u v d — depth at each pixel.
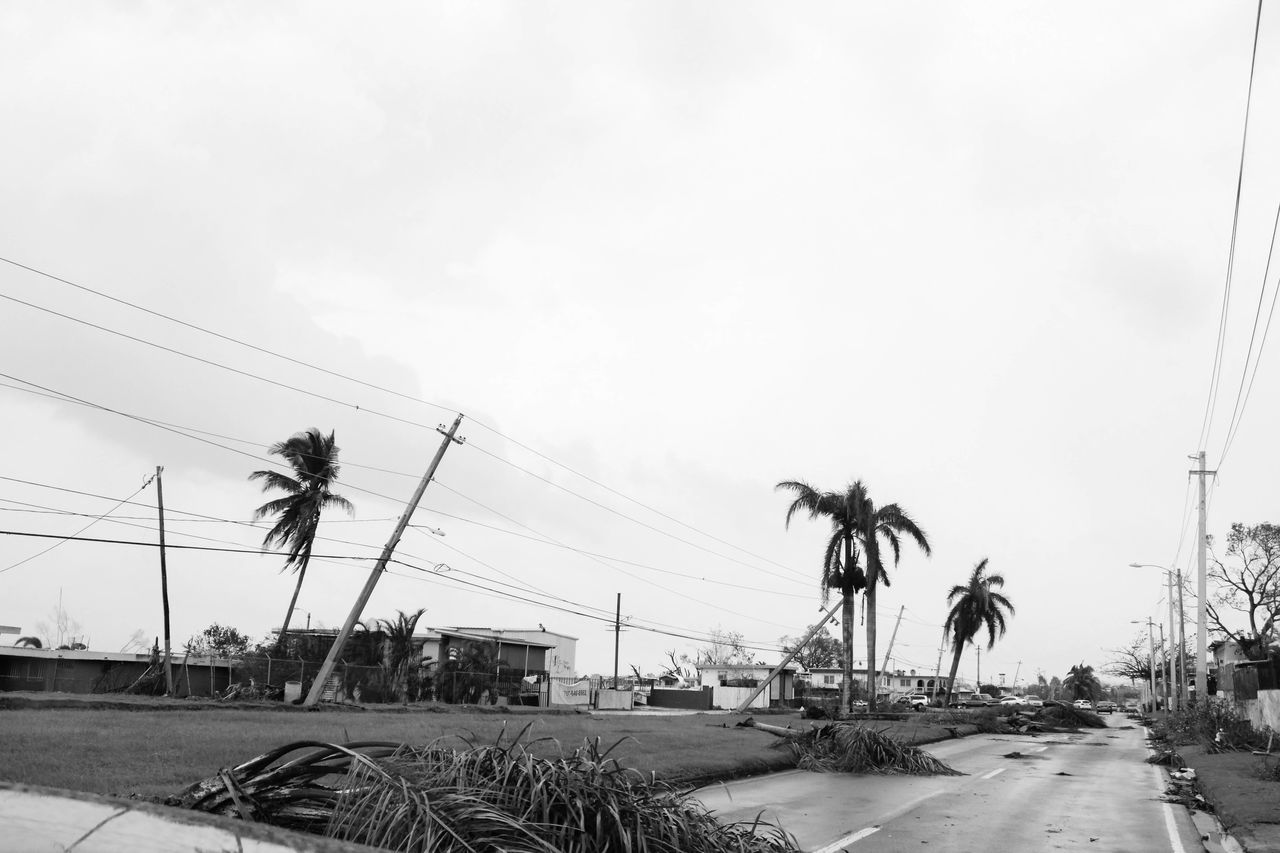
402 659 43.81
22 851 2.52
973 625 75.38
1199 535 37.09
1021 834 12.09
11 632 48.81
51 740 15.09
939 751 30.05
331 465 53.06
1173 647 67.19
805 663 117.50
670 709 70.62
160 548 38.84
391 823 5.52
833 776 19.22
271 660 41.47
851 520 52.03
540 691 53.69
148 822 2.40
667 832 6.93
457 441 38.16
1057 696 178.62
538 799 6.48
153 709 28.95
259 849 2.26
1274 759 21.30
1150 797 16.91
